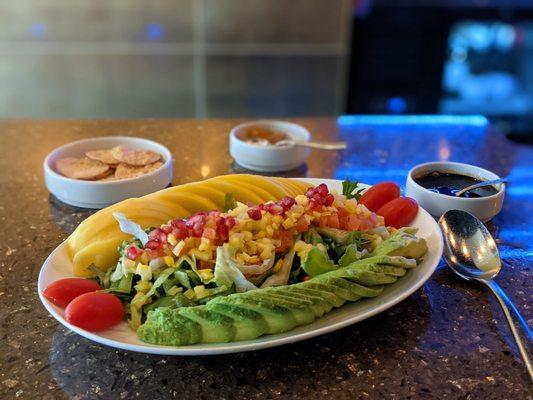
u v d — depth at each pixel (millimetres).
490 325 312
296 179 431
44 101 1030
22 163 539
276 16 973
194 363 286
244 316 270
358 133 614
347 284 296
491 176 437
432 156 557
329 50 999
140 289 307
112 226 345
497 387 271
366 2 961
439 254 339
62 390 271
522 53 1005
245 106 1048
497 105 1052
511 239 404
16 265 376
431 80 1021
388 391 269
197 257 308
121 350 295
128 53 993
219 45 992
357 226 353
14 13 957
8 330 311
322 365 284
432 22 970
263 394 268
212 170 524
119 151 493
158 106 1043
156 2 957
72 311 282
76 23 967
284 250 331
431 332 306
